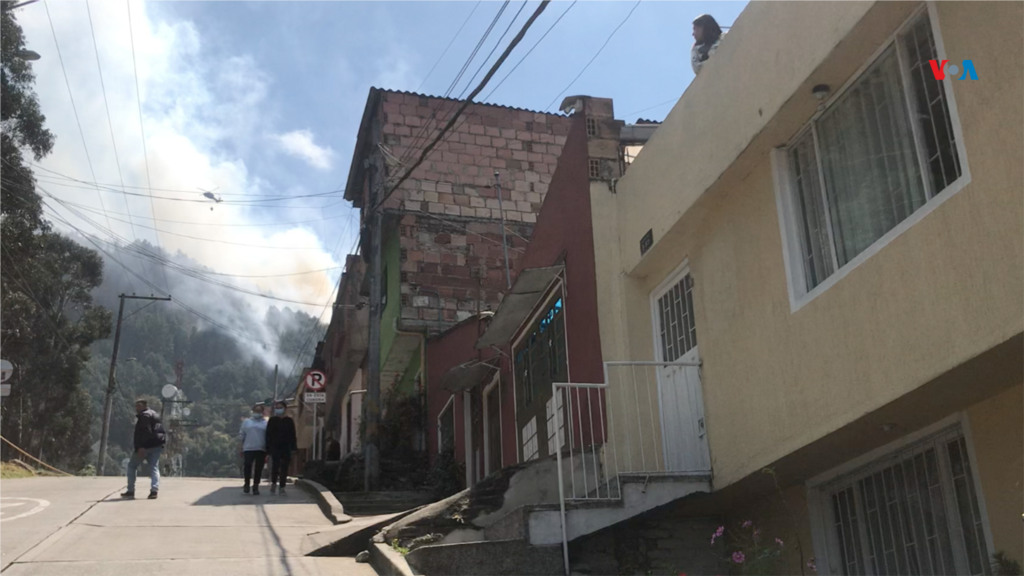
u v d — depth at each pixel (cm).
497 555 789
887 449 693
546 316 1252
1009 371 549
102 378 9394
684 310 952
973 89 543
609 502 828
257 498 1335
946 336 550
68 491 1327
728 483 809
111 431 7781
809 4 686
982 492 593
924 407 610
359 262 2572
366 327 2503
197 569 768
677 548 880
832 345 670
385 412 1938
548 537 809
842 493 763
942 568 638
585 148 1102
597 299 1030
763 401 763
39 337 4109
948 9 570
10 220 3178
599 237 1054
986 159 527
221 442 8269
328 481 1784
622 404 969
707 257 880
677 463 925
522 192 2166
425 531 852
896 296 600
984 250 523
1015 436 569
